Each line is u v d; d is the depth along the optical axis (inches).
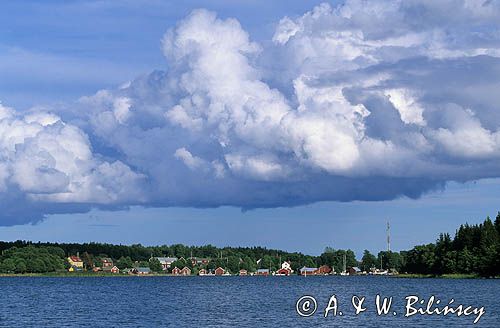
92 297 7839.6
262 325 4411.9
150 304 6560.0
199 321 4746.6
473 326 4190.5
